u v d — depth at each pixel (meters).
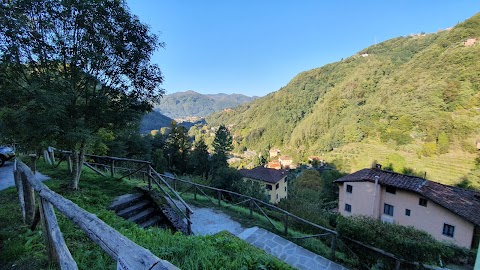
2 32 4.36
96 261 2.61
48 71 4.98
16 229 3.46
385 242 6.07
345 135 62.72
